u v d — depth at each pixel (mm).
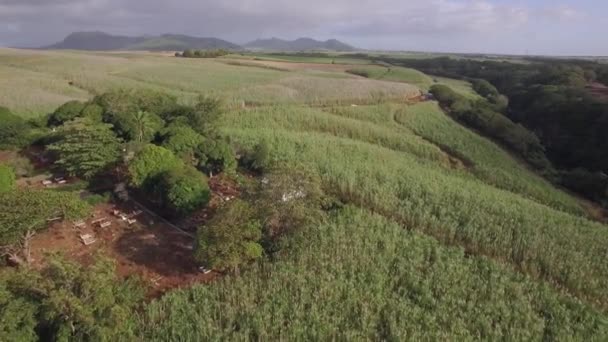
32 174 34750
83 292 17391
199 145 36625
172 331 19109
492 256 27484
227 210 24406
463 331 19484
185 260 25625
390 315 20375
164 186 29391
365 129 55844
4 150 38375
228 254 22812
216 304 20891
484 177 46438
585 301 23344
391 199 32781
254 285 22375
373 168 39531
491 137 59688
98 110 42500
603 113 61250
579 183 47562
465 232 28906
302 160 39750
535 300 22641
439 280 23469
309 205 27250
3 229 21484
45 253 19578
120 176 34531
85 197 30844
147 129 39281
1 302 16391
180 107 47000
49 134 39312
